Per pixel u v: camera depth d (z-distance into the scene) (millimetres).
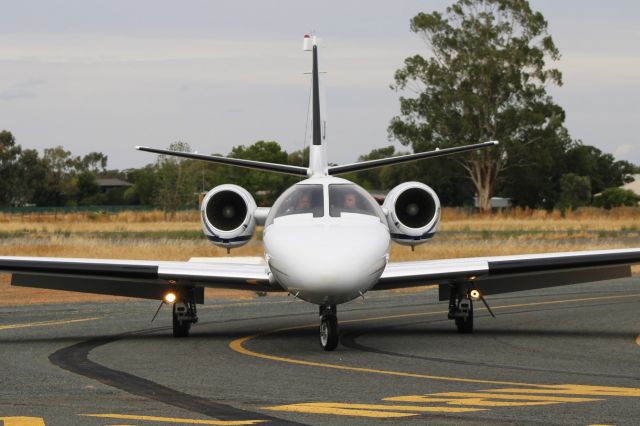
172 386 15648
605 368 17516
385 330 25438
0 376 16984
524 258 23281
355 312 31375
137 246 61438
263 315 30828
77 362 19062
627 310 30719
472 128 136875
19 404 13938
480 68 135125
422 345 21719
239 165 26828
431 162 139125
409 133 138875
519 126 136625
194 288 24422
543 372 17000
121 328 26938
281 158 176500
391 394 14578
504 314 30000
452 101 135500
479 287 24672
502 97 138000
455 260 23453
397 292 39906
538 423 12148
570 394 14430
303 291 19969
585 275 24250
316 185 22656
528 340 22547
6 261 23141
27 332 25828
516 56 135750
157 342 23031
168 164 137000
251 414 12961
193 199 137000
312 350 21000
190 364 18625
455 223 116688
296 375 16828
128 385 15812
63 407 13664
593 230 98438
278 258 20641
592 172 189000
